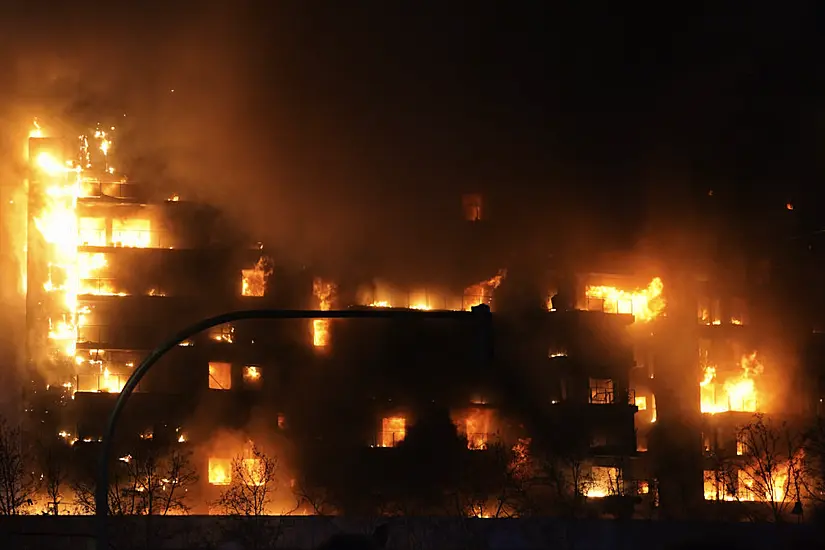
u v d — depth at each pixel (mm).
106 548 44250
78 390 127812
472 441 131250
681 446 136500
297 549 99250
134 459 121875
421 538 100812
